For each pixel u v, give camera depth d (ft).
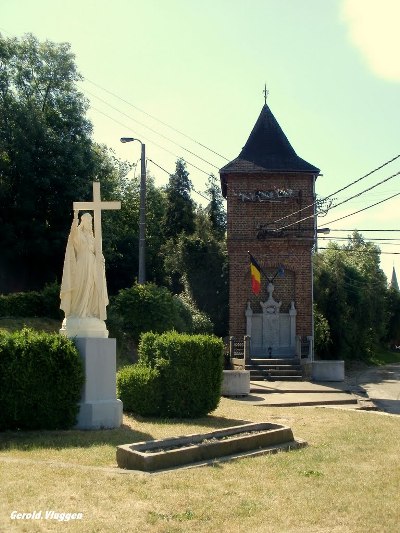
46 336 42.70
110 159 160.76
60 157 104.88
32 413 41.65
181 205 157.48
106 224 116.26
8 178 106.32
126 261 133.69
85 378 43.62
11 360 41.34
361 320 149.18
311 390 75.31
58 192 105.91
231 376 67.46
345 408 59.62
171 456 32.09
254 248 104.63
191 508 25.66
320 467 33.58
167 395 50.39
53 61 116.57
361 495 28.25
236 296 104.06
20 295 79.20
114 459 33.55
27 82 115.55
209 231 130.00
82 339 43.96
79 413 43.11
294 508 26.17
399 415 54.95
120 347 80.23
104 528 22.74
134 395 49.67
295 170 104.88
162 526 23.43
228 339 105.91
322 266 134.21
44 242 102.94
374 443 40.65
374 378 111.65
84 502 25.38
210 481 29.66
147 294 84.43
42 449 35.53
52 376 42.19
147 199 171.32
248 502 26.71
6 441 38.01
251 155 108.58
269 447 37.81
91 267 45.88
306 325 103.04
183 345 50.44
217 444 34.71
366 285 158.40
